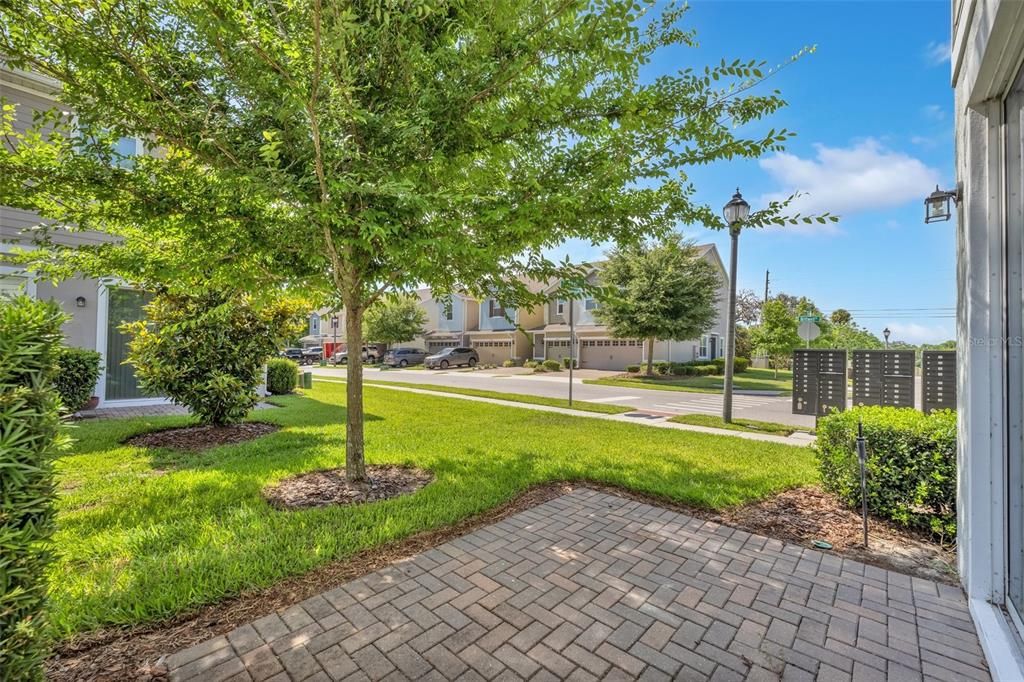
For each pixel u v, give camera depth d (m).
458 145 3.52
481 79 3.21
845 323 34.44
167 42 2.97
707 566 2.96
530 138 3.65
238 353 6.67
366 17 3.01
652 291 19.50
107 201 3.28
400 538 3.32
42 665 1.62
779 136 3.33
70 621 2.19
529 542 3.30
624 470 5.07
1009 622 2.28
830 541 3.34
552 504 4.12
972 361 2.58
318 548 3.03
